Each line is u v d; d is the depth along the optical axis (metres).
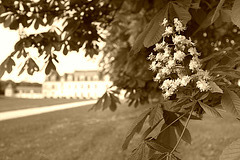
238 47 1.90
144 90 3.73
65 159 7.90
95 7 3.35
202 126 11.87
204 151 7.88
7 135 11.78
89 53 4.02
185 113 1.54
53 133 12.27
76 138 10.95
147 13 4.64
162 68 1.68
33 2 3.09
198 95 1.52
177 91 1.63
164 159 1.33
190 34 2.64
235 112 1.26
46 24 3.09
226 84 1.61
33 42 2.72
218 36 4.19
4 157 8.02
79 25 3.24
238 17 1.28
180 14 1.69
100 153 8.28
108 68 7.00
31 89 79.06
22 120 17.64
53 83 76.25
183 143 8.65
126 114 19.16
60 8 3.18
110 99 3.21
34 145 9.70
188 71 1.64
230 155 1.12
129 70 4.46
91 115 21.08
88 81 73.81
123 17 4.22
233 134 9.88
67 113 23.42
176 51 1.66
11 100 48.78
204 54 2.80
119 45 6.82
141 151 1.36
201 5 2.81
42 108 30.56
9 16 2.94
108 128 13.19
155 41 1.62
